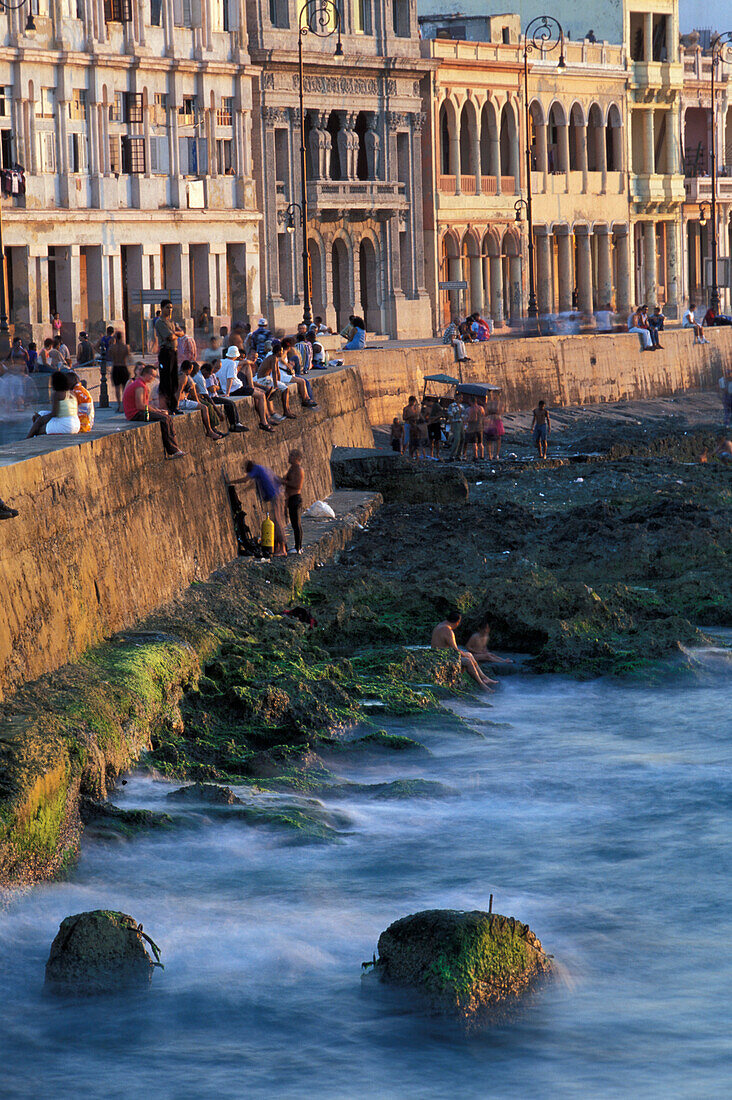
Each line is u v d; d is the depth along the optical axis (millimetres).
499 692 36250
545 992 19938
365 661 36875
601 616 40781
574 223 120000
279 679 32844
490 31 111812
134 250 86812
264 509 47031
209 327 89500
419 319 106125
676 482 67250
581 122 120812
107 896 22672
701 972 20609
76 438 33750
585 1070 18016
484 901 22938
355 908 22531
